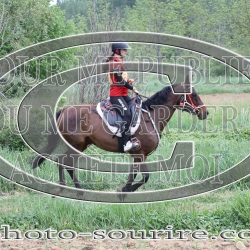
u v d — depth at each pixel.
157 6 26.61
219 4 28.80
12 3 16.55
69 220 8.92
